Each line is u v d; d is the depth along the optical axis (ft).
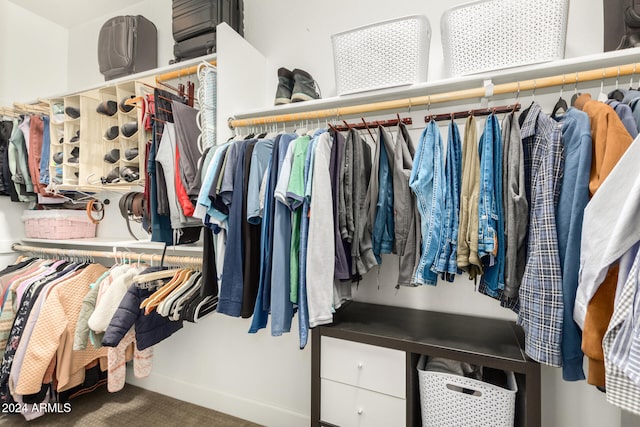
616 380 2.00
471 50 3.57
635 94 2.88
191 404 6.22
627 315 1.96
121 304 4.56
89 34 7.76
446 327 3.85
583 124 2.57
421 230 3.39
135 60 6.18
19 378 4.83
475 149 3.20
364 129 4.49
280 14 5.62
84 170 5.64
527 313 2.73
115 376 5.09
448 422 3.33
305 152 3.54
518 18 3.35
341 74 4.12
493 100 4.15
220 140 4.48
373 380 3.59
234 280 3.62
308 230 3.39
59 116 6.13
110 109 5.48
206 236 4.17
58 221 6.56
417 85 3.76
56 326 5.15
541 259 2.65
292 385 5.44
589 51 3.92
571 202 2.58
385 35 3.86
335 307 3.83
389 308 4.61
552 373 3.98
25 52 7.30
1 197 7.16
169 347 6.53
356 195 3.71
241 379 5.86
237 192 3.65
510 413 3.08
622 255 2.04
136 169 5.28
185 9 5.32
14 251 7.29
